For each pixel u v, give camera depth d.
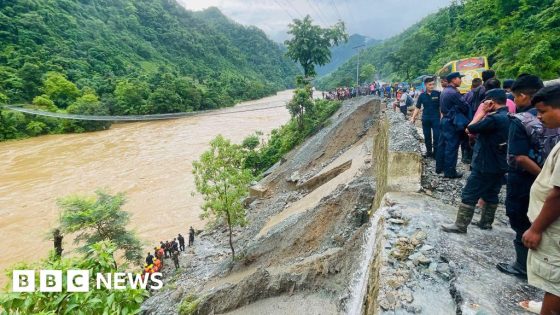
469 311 3.51
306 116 38.75
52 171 37.66
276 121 70.19
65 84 71.31
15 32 83.75
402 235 5.14
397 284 4.05
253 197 27.58
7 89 64.75
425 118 9.12
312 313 8.84
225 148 17.59
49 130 58.72
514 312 3.49
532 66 22.70
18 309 3.71
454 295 3.81
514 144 3.80
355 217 12.63
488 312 3.44
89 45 101.50
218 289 12.75
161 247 20.84
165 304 14.83
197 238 23.39
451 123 7.52
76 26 107.81
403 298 3.81
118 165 40.31
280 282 10.83
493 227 5.49
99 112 63.75
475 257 4.54
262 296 10.92
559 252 2.55
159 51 139.62
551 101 2.93
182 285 16.56
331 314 8.34
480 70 15.91
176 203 29.73
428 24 71.31
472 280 4.04
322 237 13.20
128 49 121.25
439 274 4.18
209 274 16.91
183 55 148.50
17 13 90.00
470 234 5.19
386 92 31.50
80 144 51.19
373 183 13.88
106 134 59.47
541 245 2.63
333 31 43.62
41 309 3.75
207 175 17.38
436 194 6.96
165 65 127.25
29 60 75.12
